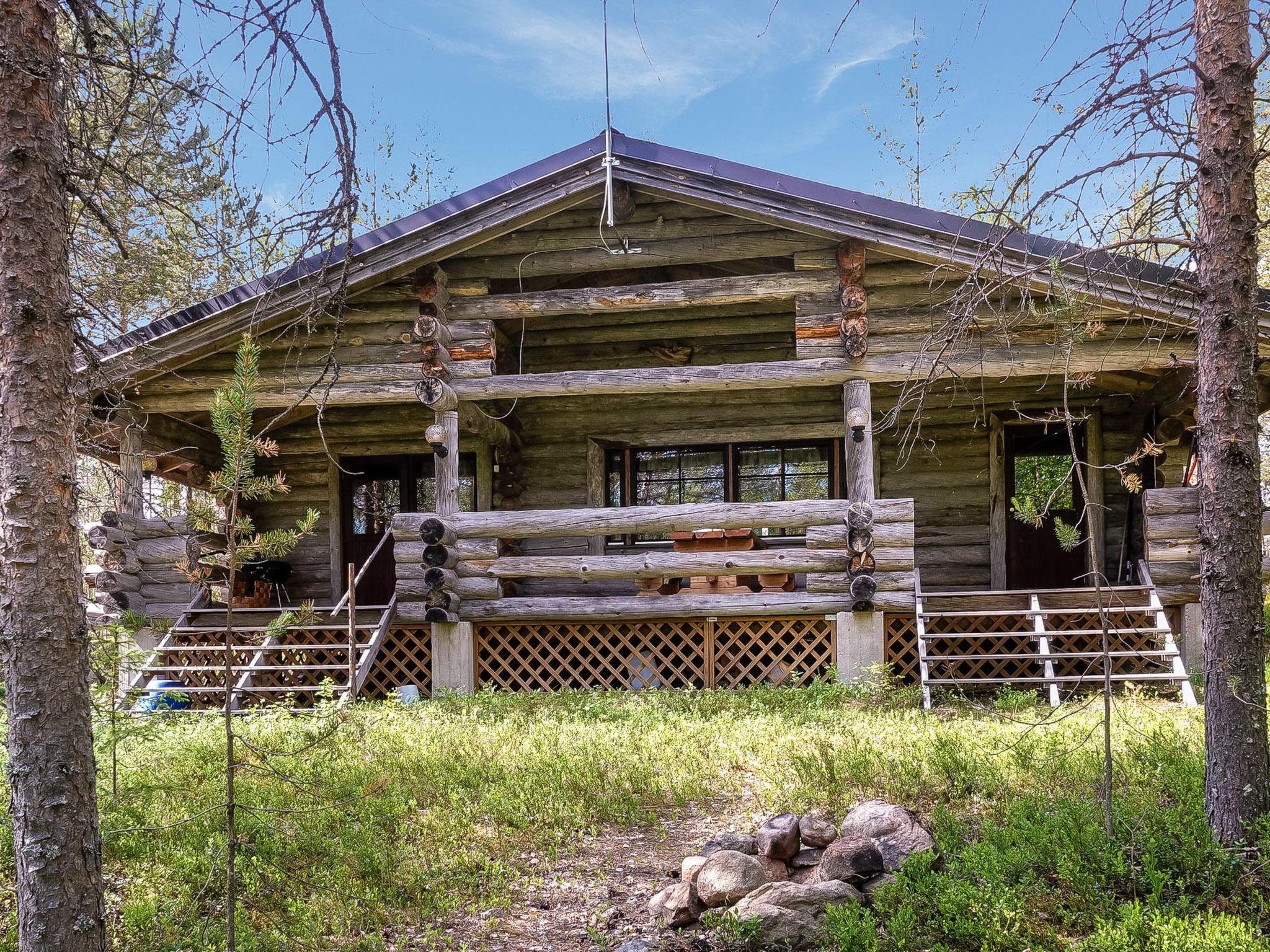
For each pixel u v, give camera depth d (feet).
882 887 15.08
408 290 35.50
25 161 12.70
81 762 12.59
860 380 33.27
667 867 17.62
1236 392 16.34
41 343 12.66
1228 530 16.26
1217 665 16.22
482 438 42.86
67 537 12.76
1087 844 15.40
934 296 32.94
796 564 33.45
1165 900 14.53
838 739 23.17
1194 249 17.03
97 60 15.06
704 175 32.73
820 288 33.55
